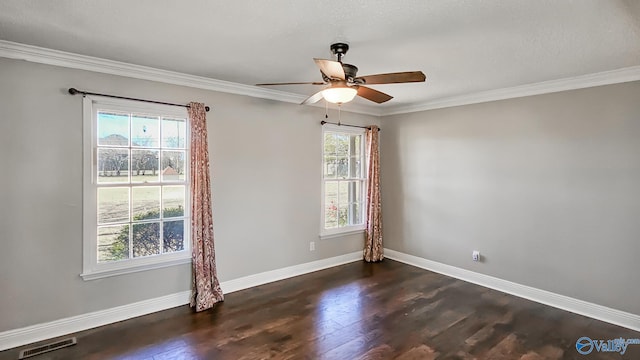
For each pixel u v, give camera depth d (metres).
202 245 3.61
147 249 3.47
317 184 4.85
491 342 2.95
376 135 5.43
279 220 4.45
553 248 3.75
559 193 3.70
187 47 2.75
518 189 4.02
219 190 3.92
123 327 3.14
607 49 2.69
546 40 2.53
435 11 2.07
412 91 4.20
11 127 2.77
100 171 3.20
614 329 3.21
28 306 2.87
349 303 3.73
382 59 2.99
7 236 2.78
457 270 4.63
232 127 3.99
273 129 4.35
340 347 2.83
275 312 3.49
